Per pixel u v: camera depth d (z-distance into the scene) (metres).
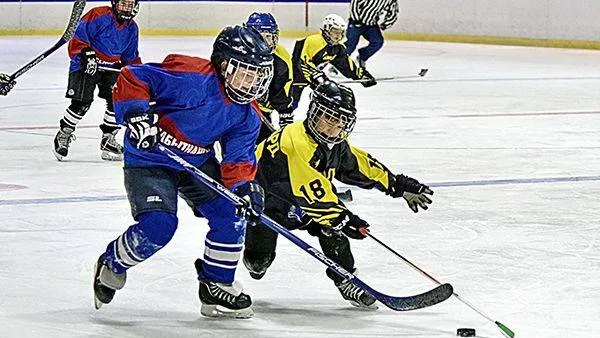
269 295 8.55
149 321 7.75
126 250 7.54
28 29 40.00
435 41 40.75
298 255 9.87
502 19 38.97
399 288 8.80
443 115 21.12
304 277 9.11
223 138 7.65
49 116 20.33
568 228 11.23
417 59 33.97
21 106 21.73
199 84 7.36
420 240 10.58
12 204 12.06
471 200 12.69
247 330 7.58
